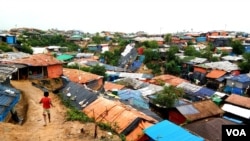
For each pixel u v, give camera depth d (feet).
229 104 109.29
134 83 129.59
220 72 150.82
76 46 264.93
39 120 49.29
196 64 168.04
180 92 113.09
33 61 90.33
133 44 228.02
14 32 303.89
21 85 78.13
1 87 54.54
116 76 153.07
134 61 189.47
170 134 53.47
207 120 79.00
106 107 61.26
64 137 41.24
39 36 285.23
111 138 43.47
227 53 205.98
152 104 99.86
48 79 90.17
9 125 43.21
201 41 286.46
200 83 156.35
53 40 273.33
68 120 49.29
